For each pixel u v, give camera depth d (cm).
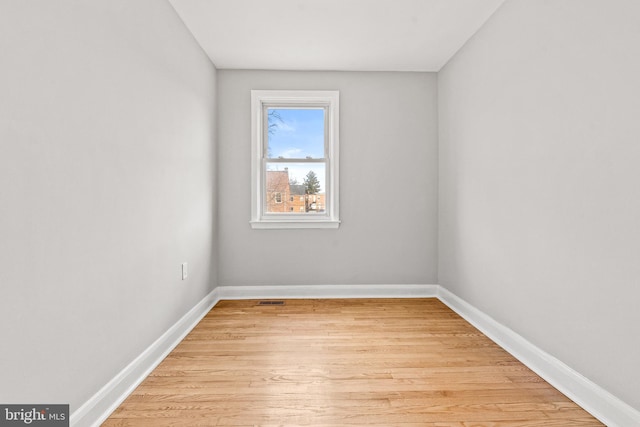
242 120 372
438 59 349
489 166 270
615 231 157
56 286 135
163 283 233
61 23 137
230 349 241
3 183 112
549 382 195
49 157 131
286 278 377
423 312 325
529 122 219
